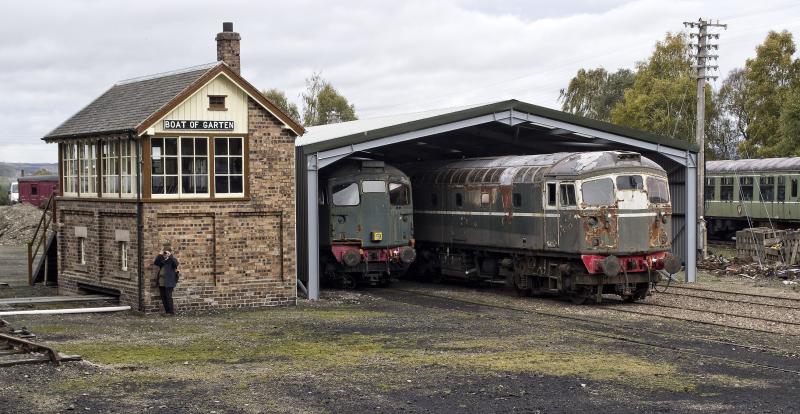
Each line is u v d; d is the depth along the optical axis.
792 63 56.22
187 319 20.83
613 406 12.05
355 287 28.78
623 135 28.64
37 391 12.49
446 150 35.00
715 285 28.42
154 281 22.02
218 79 22.48
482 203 27.78
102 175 24.19
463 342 17.39
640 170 23.89
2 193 92.00
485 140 31.62
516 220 26.08
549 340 17.66
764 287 27.98
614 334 18.53
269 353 16.06
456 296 26.23
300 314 21.77
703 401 12.38
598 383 13.52
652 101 56.97
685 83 56.50
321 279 29.41
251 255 23.14
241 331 18.81
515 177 26.16
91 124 24.56
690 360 15.52
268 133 23.22
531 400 12.37
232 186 22.88
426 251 31.38
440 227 30.23
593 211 23.31
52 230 28.44
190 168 22.39
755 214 42.88
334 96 73.62
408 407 11.91
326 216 27.97
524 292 26.45
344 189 27.89
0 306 23.00
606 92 74.56
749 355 16.11
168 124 21.92
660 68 60.03
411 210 29.06
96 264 24.48
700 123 37.34
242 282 23.03
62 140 25.91
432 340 17.64
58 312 21.58
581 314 21.86
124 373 13.92
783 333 18.72
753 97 58.00
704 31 37.62
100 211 24.17
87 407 11.62
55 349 15.44
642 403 12.23
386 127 25.45
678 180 30.06
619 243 23.38
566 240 23.95
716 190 46.03
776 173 41.47
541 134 29.86
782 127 50.44
